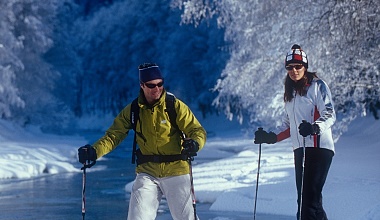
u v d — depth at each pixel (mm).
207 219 15805
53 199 22641
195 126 9234
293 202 16109
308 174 10328
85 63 111312
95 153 9125
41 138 57188
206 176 22438
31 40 60719
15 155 37156
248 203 16844
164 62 92000
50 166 34219
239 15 29219
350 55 25625
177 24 90750
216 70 82250
